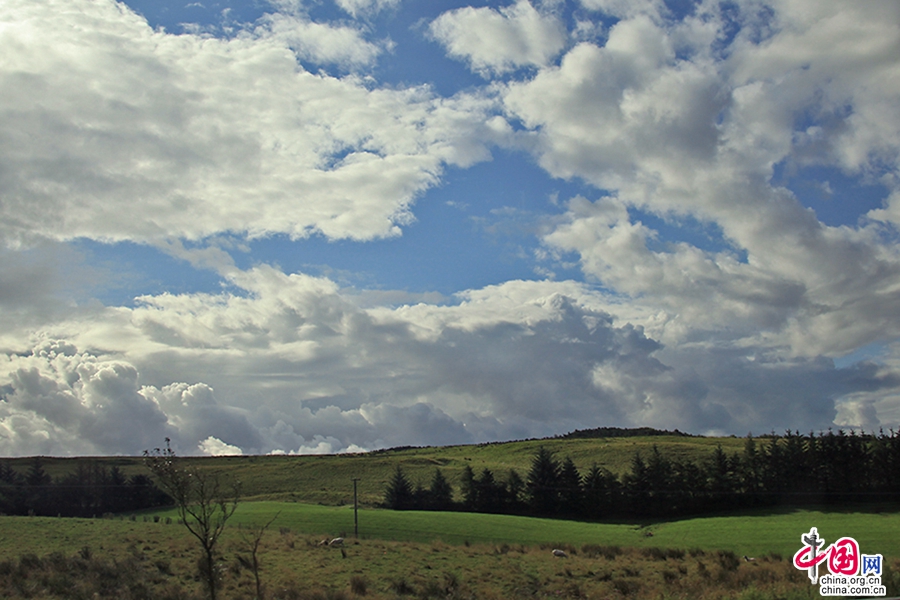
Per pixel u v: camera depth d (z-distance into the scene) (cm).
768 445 12125
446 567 4944
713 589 3984
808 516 9381
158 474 3128
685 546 7162
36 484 11638
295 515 8256
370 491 13450
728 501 10762
